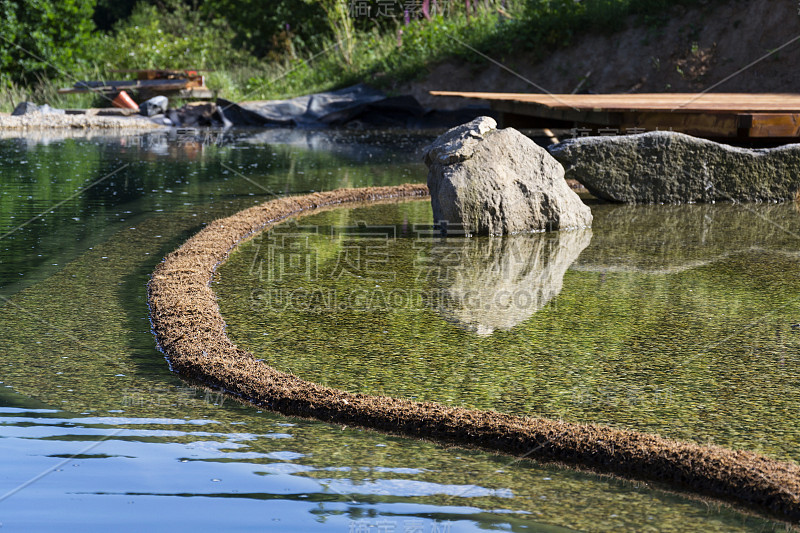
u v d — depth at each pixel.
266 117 16.34
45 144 12.30
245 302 4.23
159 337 3.64
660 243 5.70
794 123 7.61
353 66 18.42
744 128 7.58
